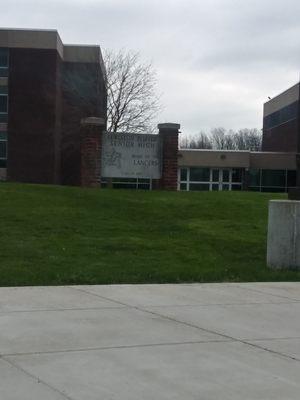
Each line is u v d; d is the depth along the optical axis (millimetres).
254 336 6348
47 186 19516
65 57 50375
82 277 9508
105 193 18172
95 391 4566
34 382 4707
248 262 11578
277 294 8859
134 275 9852
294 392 4691
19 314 7004
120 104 47625
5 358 5293
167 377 4938
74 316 6980
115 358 5391
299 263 10992
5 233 12875
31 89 48312
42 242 12219
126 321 6820
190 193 19344
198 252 12102
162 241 12922
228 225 14953
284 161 48250
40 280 9242
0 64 48406
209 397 4527
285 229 10992
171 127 20297
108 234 13367
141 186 28359
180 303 7984
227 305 7953
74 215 15023
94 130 19875
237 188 48031
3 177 48219
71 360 5285
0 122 48469
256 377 5020
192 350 5730
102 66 50156
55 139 48531
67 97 50250
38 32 48094
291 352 5789
